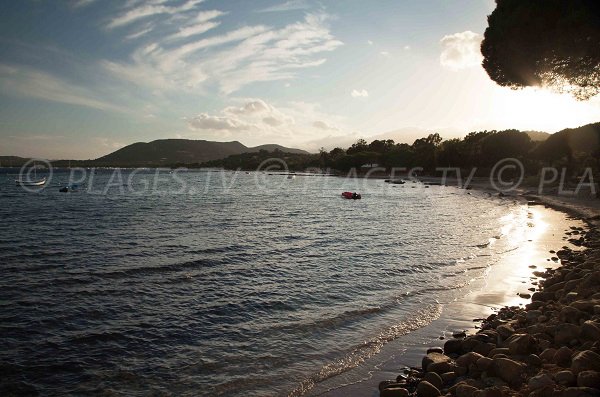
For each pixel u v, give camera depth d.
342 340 11.84
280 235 32.19
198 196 81.94
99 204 62.94
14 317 13.77
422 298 15.73
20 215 47.03
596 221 35.81
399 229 35.81
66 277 18.94
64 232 33.91
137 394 9.12
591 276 12.75
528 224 37.94
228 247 26.73
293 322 13.34
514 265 20.88
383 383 8.90
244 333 12.47
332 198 76.44
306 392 8.95
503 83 23.52
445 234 32.72
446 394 7.82
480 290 16.53
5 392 9.24
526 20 19.08
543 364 8.11
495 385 7.78
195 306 14.97
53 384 9.61
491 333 10.60
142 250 25.72
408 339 11.74
